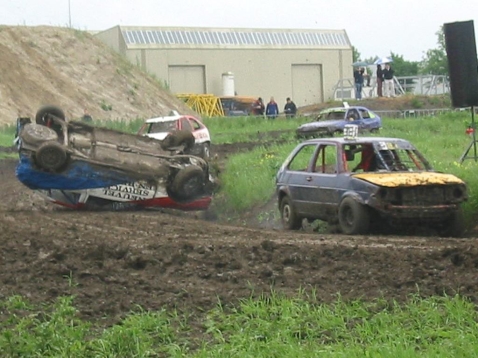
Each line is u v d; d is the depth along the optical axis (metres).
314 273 11.65
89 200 21.25
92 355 8.74
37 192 21.38
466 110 46.19
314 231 18.19
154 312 9.95
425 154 24.61
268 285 11.00
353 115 39.34
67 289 10.98
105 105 58.34
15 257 12.84
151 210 22.03
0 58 55.03
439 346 8.25
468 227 17.02
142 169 21.38
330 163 18.22
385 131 37.62
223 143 39.84
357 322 9.35
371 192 16.08
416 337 8.66
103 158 21.20
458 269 11.47
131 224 17.56
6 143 39.59
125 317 9.82
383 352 7.96
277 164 24.05
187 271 11.80
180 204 21.77
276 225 20.36
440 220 16.33
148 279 11.47
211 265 12.16
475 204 17.25
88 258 12.68
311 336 8.88
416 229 16.84
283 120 52.75
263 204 21.80
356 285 10.90
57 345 8.91
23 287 11.11
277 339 8.73
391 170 17.22
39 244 13.66
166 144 22.64
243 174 24.56
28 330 9.41
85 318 9.84
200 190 21.88
